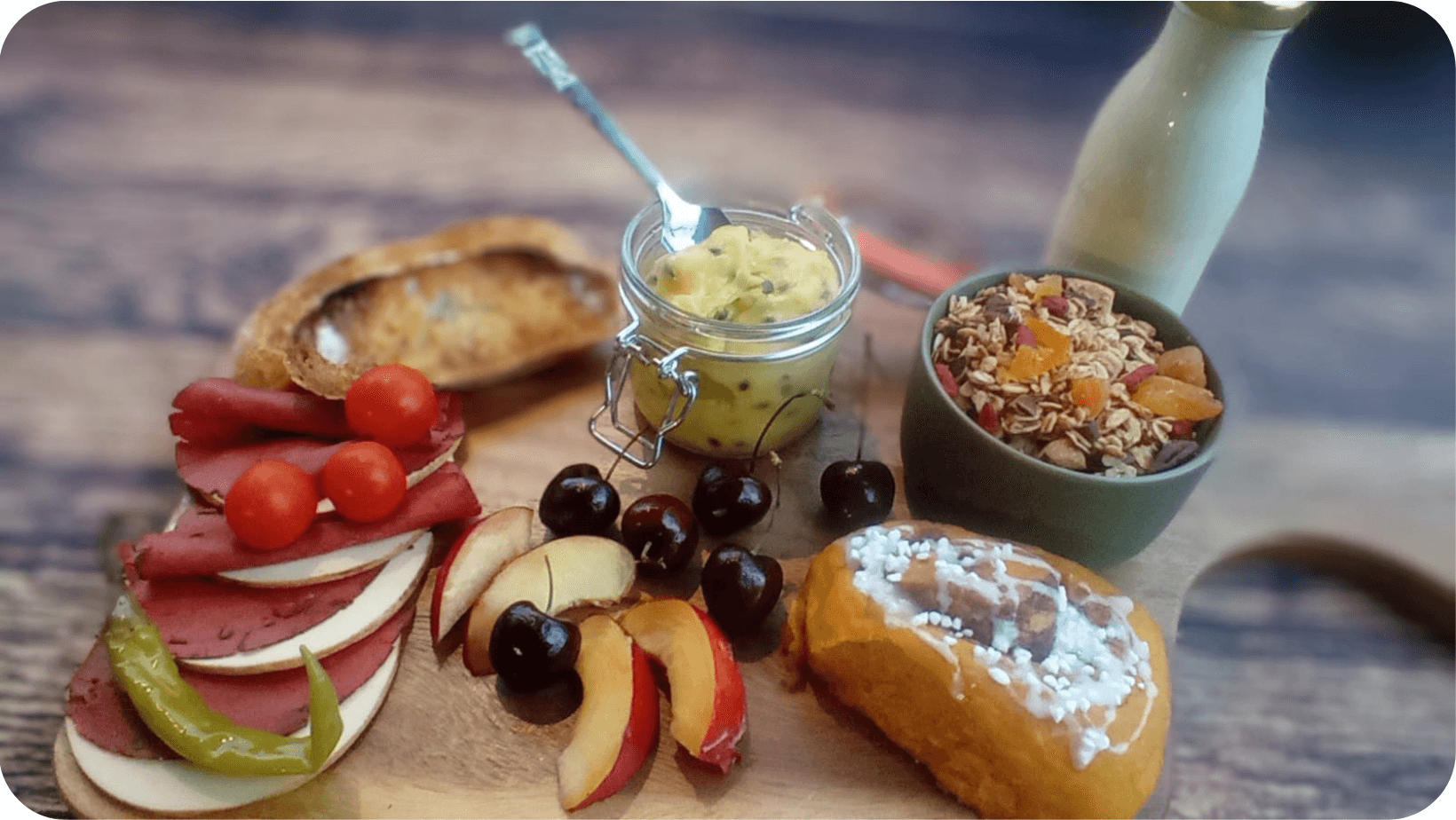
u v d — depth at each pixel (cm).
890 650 40
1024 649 40
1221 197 47
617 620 43
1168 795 41
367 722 41
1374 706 48
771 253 48
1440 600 51
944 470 45
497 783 41
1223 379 45
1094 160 49
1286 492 52
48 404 53
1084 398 44
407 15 82
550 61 52
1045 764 39
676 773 41
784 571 46
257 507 42
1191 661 50
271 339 50
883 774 41
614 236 65
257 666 41
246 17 80
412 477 46
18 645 46
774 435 49
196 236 62
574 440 51
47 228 61
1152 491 42
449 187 67
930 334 46
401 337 53
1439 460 55
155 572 42
